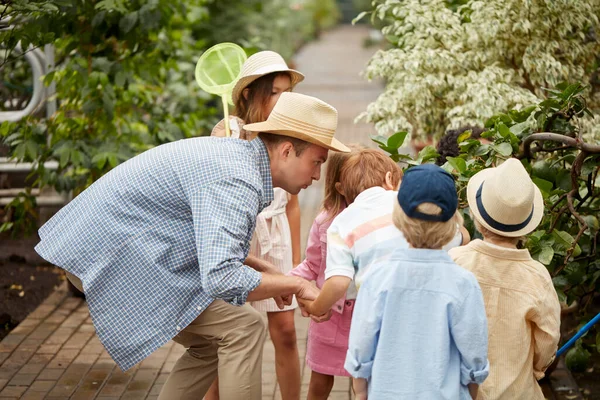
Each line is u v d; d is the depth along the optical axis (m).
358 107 13.62
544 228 3.57
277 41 13.51
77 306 5.70
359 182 3.22
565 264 3.51
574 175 3.60
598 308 5.29
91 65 5.67
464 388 2.58
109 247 3.07
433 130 5.27
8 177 7.85
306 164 3.14
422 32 5.25
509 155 3.55
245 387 3.20
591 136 4.62
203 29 9.94
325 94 15.08
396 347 2.53
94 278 3.07
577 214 3.54
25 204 6.00
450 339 2.53
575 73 5.05
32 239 7.18
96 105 5.71
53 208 7.01
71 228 3.12
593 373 4.71
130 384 4.48
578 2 4.93
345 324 3.38
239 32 10.08
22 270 6.48
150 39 6.12
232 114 3.83
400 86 5.20
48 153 5.80
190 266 3.11
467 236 3.28
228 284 2.88
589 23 5.02
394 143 3.69
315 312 3.05
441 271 2.53
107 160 5.89
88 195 3.16
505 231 2.80
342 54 22.19
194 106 7.77
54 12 4.75
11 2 4.02
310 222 7.62
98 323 3.11
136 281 3.08
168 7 5.85
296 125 3.06
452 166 3.62
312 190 8.81
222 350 3.23
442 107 5.23
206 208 2.96
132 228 3.06
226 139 3.15
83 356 4.84
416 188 2.51
